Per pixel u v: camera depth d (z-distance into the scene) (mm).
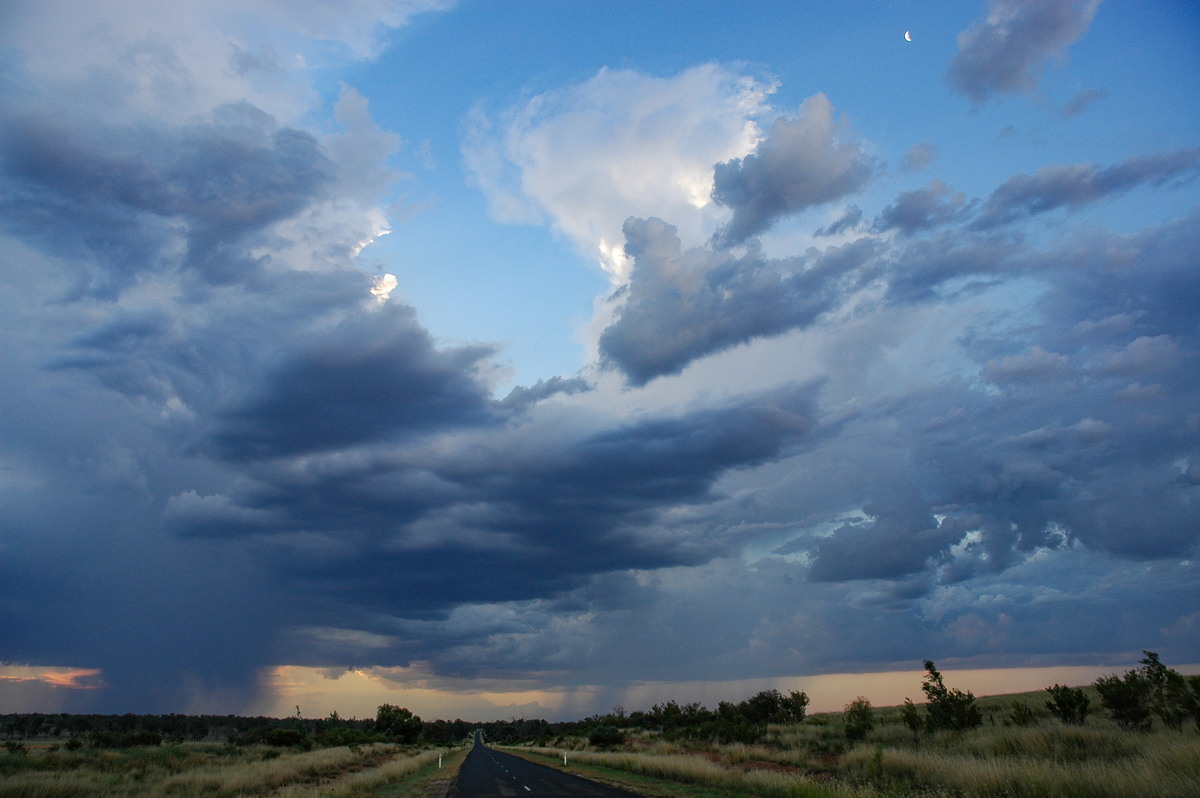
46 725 99812
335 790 22875
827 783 18406
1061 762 18125
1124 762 14969
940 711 32812
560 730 160125
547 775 32812
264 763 36750
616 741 67938
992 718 35281
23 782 20484
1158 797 12320
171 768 33219
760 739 47094
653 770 30016
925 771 19172
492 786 26312
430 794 23703
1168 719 23719
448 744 136250
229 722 140375
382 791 25547
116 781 24750
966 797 15180
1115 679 25625
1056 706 28297
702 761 29406
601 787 24453
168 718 114125
